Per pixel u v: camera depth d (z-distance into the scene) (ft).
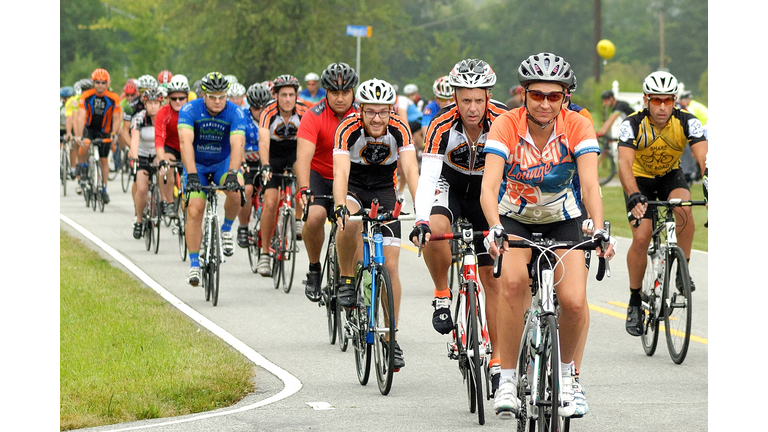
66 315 73.87
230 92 117.80
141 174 118.73
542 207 47.37
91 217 146.82
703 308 84.33
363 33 184.14
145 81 136.46
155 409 50.85
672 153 67.77
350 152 61.41
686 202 62.54
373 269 57.00
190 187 82.94
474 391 51.31
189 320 76.07
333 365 63.52
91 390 53.83
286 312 81.61
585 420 50.16
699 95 587.68
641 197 62.39
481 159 55.01
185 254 107.96
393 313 54.08
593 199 44.24
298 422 49.60
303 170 67.72
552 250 45.73
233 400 54.13
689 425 49.11
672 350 64.18
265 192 92.63
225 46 355.97
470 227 50.78
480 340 50.78
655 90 65.46
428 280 101.35
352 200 61.98
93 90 152.05
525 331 45.32
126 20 458.09
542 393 42.45
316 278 72.54
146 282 93.97
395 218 55.98
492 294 54.08
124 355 61.67
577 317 44.19
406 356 66.23
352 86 68.80
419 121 157.38
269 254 95.20
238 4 344.08
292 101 89.92
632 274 68.28
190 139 84.58
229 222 91.45
